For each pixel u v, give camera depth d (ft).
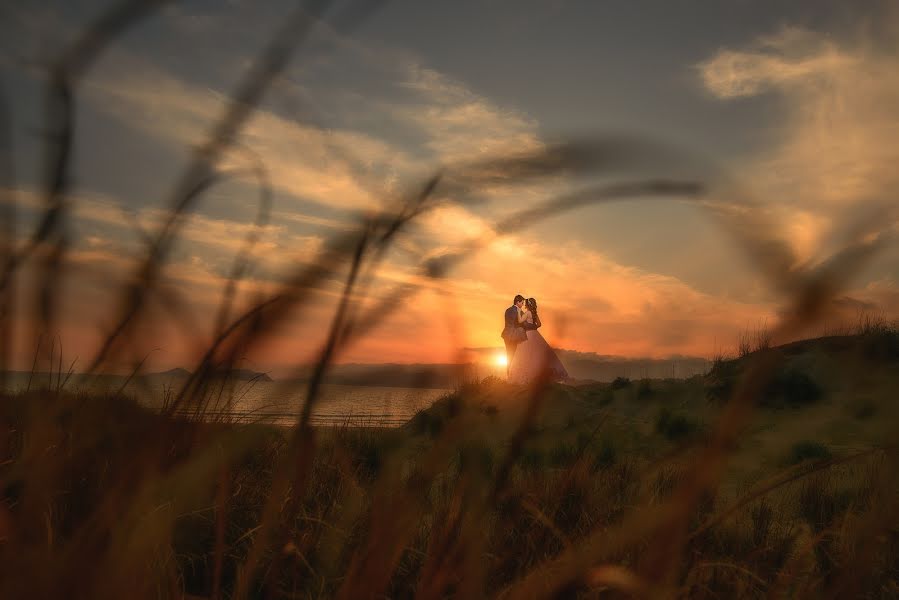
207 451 2.38
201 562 4.95
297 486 2.63
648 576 1.84
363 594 2.56
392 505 2.59
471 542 2.63
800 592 4.13
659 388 46.65
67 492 3.00
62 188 1.78
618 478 9.64
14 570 1.99
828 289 1.24
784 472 3.09
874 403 35.04
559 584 2.02
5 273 1.83
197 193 1.99
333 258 1.93
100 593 2.06
